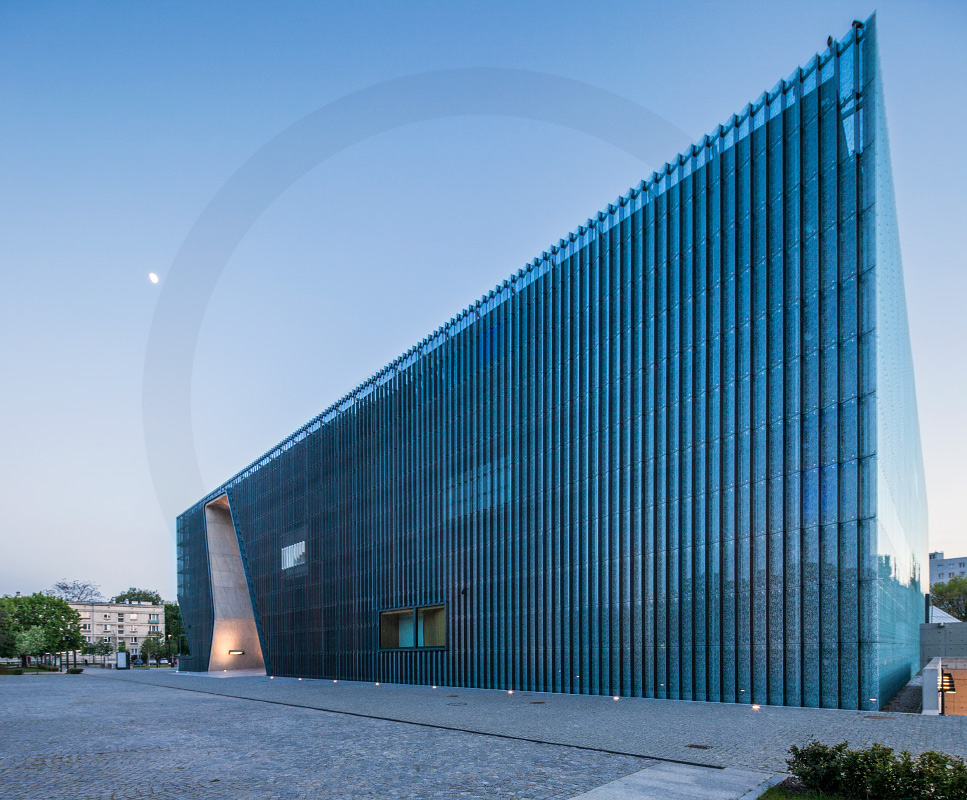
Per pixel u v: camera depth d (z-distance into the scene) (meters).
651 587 23.62
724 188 23.45
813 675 18.73
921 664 32.28
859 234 19.45
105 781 11.20
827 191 20.39
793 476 20.03
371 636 40.00
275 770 11.62
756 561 20.53
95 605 147.62
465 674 31.98
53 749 14.91
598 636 25.39
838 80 20.56
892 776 7.85
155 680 47.38
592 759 11.66
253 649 63.69
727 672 20.83
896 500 23.97
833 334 19.66
